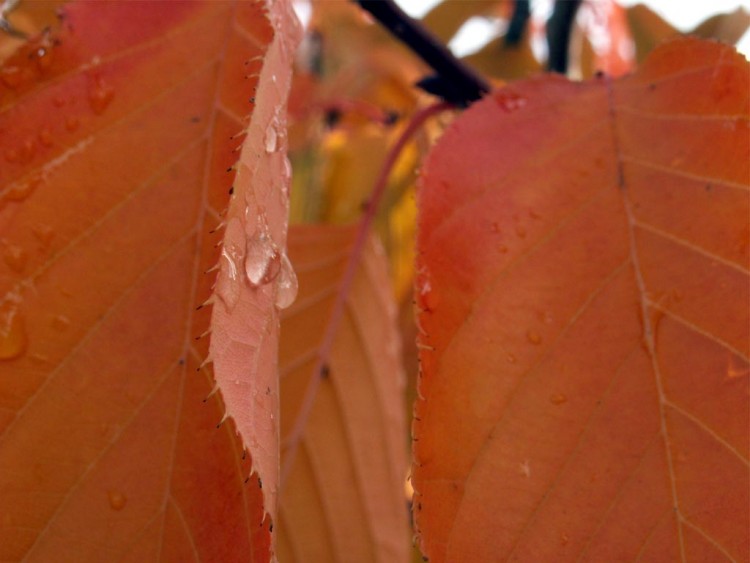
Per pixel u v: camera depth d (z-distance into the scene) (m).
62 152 0.10
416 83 0.16
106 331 0.09
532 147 0.12
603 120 0.12
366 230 0.17
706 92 0.11
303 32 0.10
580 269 0.11
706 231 0.11
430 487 0.10
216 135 0.10
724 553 0.10
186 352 0.09
